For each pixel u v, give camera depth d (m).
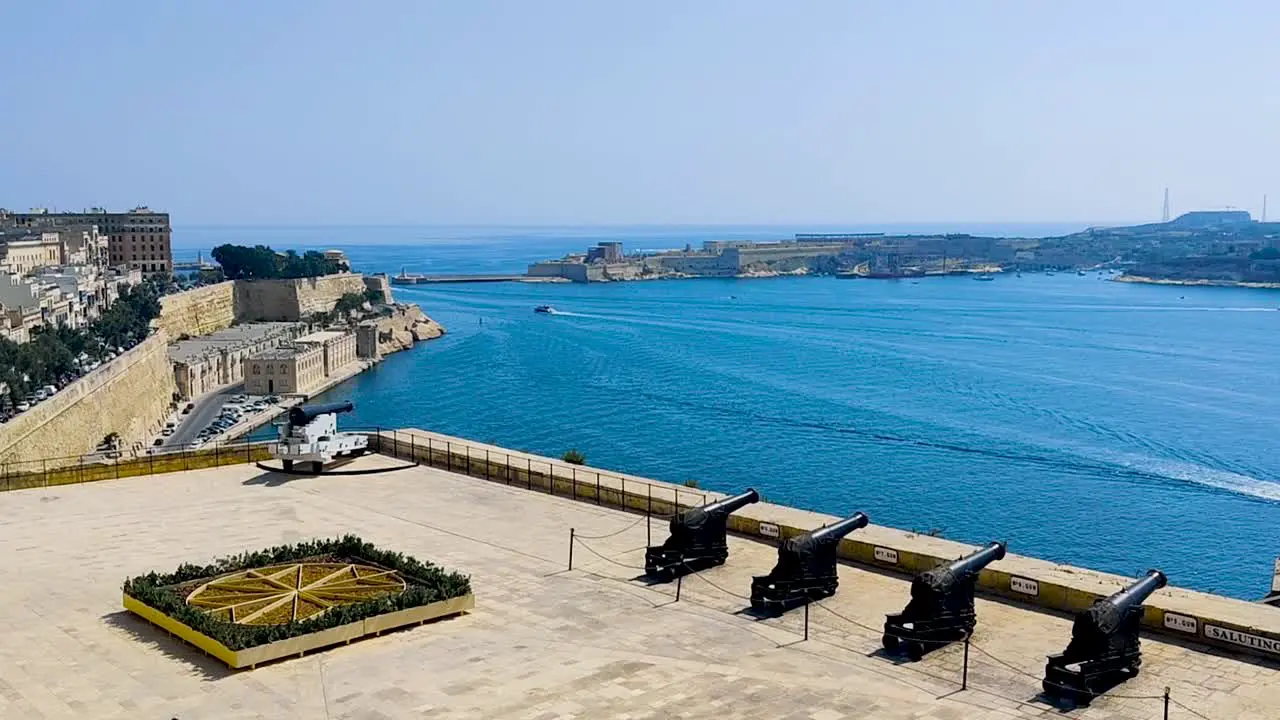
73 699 39.94
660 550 53.44
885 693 39.72
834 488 149.38
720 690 40.28
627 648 44.41
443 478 74.12
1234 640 42.19
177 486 72.69
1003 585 48.84
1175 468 159.88
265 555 54.25
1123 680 39.81
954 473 157.00
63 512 65.94
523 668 42.62
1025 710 38.09
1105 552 122.19
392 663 43.19
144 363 196.88
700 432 187.38
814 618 47.19
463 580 49.22
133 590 48.59
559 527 61.97
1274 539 127.00
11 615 48.47
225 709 39.12
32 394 150.12
